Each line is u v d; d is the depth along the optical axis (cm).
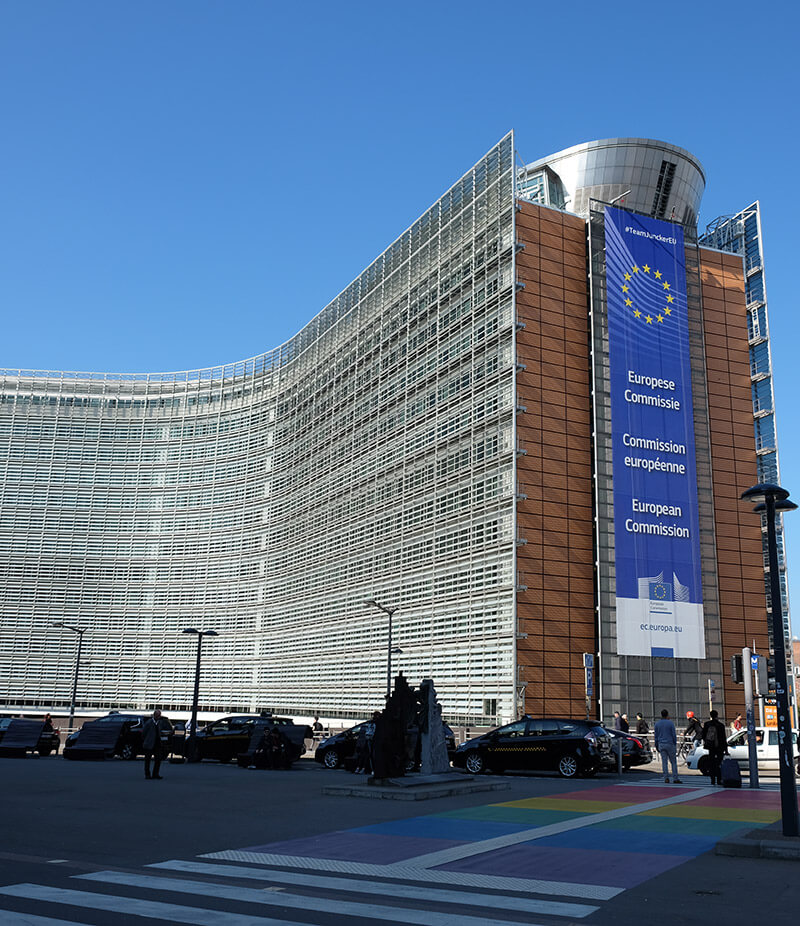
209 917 773
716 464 5897
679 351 5900
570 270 5775
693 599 5462
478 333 5797
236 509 8444
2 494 8738
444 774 2150
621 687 5084
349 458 7112
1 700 8138
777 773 3017
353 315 7506
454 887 938
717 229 6994
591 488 5416
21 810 1550
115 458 8931
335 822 1450
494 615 5116
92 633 8344
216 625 8112
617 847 1205
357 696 6312
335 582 6950
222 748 3500
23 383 9119
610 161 6397
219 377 9106
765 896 898
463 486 5650
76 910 791
